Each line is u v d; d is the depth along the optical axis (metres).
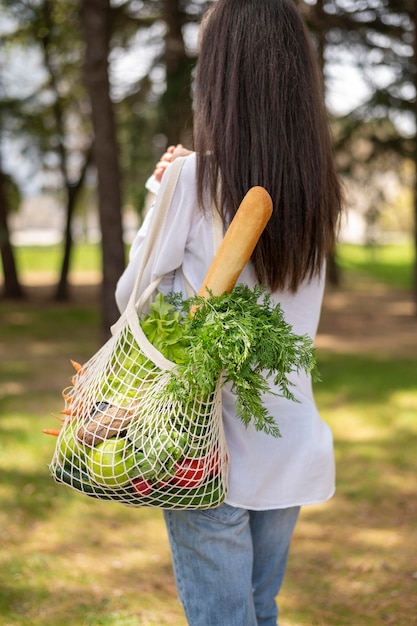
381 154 12.07
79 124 15.86
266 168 1.54
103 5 8.41
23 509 3.89
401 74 11.05
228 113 1.55
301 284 1.67
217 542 1.61
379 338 11.15
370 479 4.50
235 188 1.54
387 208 13.44
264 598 1.86
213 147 1.55
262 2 1.60
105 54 8.50
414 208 13.29
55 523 3.76
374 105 11.22
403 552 3.43
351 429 5.75
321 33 8.94
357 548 3.49
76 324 12.83
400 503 4.10
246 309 1.42
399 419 6.00
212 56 1.60
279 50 1.57
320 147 1.61
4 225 16.25
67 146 16.05
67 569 3.20
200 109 1.61
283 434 1.66
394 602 2.92
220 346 1.34
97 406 1.42
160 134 10.80
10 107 14.27
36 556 3.31
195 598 1.64
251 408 1.44
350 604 2.92
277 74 1.56
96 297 17.03
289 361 1.40
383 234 13.79
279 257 1.58
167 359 1.42
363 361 8.95
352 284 19.45
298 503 1.68
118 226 9.03
